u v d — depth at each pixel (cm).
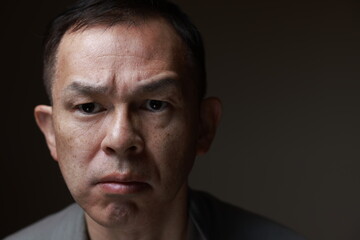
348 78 240
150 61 76
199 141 93
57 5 226
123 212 77
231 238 106
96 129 76
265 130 238
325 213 239
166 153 77
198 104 86
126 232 89
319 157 239
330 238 239
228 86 238
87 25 77
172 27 81
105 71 74
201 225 100
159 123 77
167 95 76
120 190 75
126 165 74
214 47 238
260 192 238
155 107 77
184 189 92
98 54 75
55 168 226
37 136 226
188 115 81
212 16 238
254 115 238
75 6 82
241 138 238
